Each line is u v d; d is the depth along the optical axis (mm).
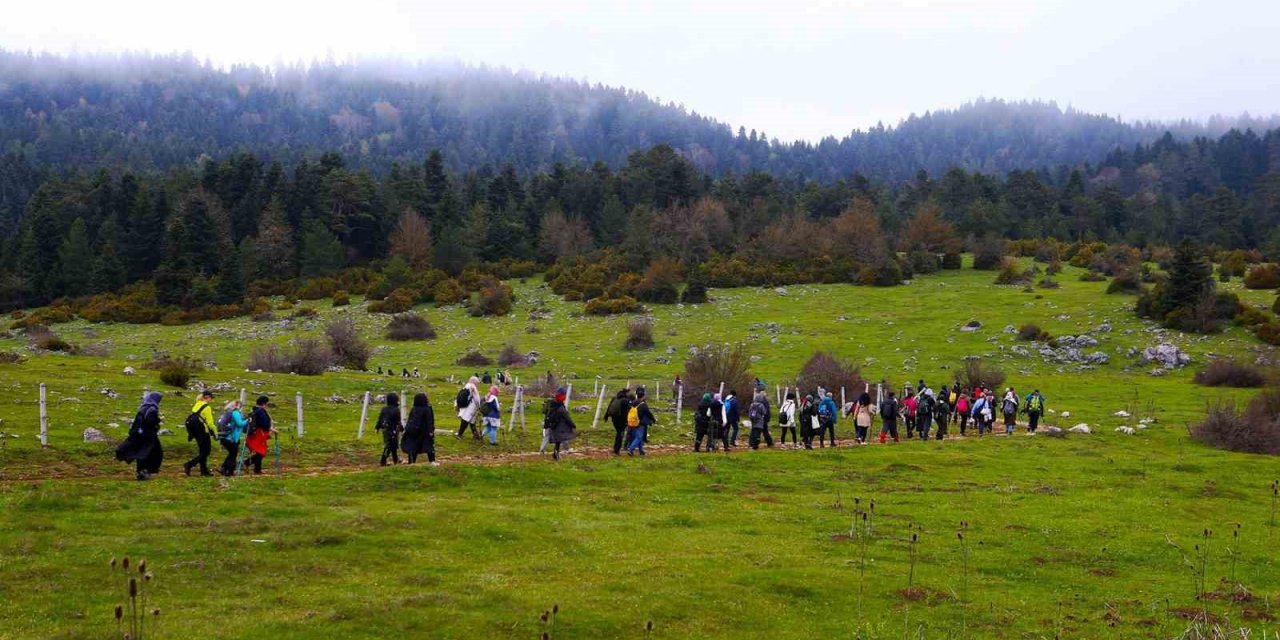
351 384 45281
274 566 14789
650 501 22094
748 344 75750
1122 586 16531
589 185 153375
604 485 23875
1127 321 79375
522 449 29859
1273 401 43094
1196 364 66375
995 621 14195
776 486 25172
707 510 21359
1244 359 66500
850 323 84688
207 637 11492
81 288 113750
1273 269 93000
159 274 105562
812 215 157375
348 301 105000
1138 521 22125
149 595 13078
